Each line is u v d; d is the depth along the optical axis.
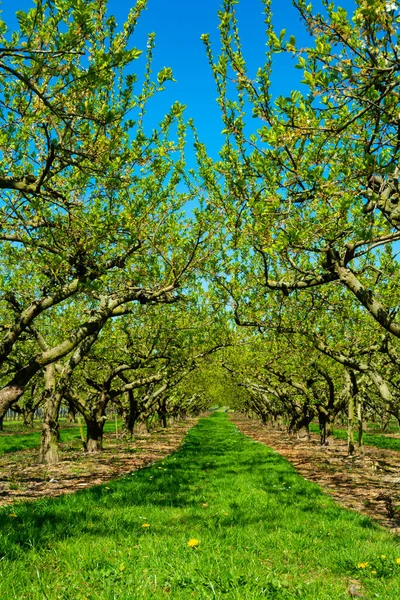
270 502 10.05
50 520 7.68
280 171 7.61
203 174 10.62
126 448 23.17
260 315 16.23
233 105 8.06
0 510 8.20
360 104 6.48
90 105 6.33
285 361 24.25
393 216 7.21
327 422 26.33
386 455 21.80
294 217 7.51
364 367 12.09
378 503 10.87
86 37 4.63
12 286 12.82
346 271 8.33
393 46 4.77
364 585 5.45
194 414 82.69
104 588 4.85
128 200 10.63
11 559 5.62
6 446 24.06
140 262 13.33
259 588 5.05
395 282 12.20
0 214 9.41
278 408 41.03
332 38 5.29
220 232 13.34
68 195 10.13
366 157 5.89
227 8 7.25
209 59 8.02
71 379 20.34
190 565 5.64
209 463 16.67
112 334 20.59
